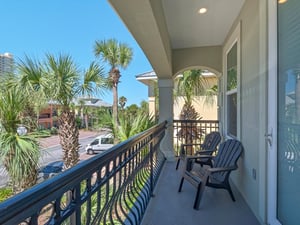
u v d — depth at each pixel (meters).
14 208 0.56
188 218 2.37
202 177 2.81
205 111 8.80
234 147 3.05
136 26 2.29
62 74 4.72
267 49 2.07
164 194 3.03
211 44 4.78
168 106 5.16
